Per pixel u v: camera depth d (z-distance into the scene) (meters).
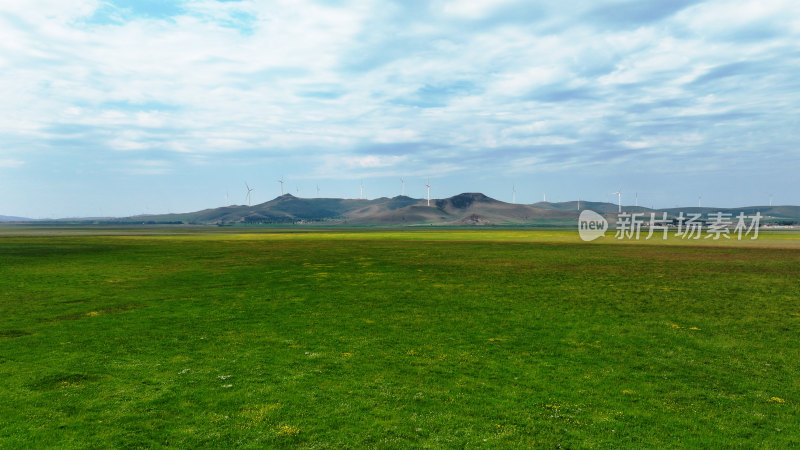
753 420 13.32
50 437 12.03
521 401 14.65
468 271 51.38
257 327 24.28
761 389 15.73
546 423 13.07
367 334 22.89
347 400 14.62
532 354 19.64
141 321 25.62
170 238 147.75
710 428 12.82
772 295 34.94
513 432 12.52
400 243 115.81
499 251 85.00
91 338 21.86
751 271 51.44
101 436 12.10
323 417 13.40
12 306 30.08
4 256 71.44
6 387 15.47
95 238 146.25
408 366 17.97
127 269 53.09
